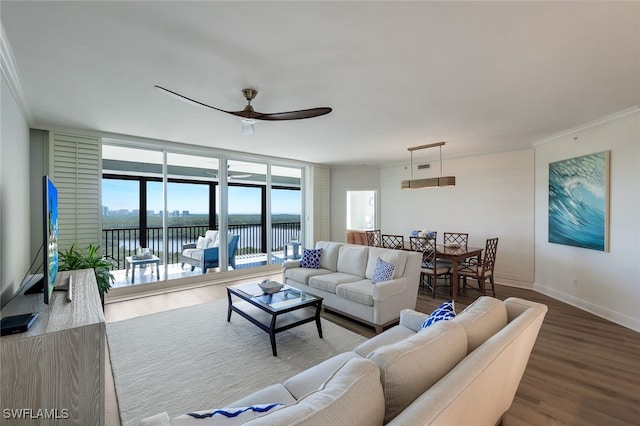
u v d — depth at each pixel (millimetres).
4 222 2193
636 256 3303
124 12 1661
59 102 3023
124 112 3334
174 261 5160
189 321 3543
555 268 4535
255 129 4074
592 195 3805
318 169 7207
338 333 3246
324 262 4594
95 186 4152
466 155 5855
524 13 1674
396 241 5941
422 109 3256
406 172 6867
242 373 2473
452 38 1926
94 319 1616
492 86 2664
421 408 856
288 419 765
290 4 1596
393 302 3361
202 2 1579
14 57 2129
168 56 2145
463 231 5930
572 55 2131
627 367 2545
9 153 2398
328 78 2494
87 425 1525
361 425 861
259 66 2287
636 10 1638
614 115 3432
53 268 2098
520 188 5188
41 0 1547
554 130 4129
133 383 2324
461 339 1350
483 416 1205
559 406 2057
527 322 1536
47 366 1450
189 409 2043
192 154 5328
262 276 5891
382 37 1914
